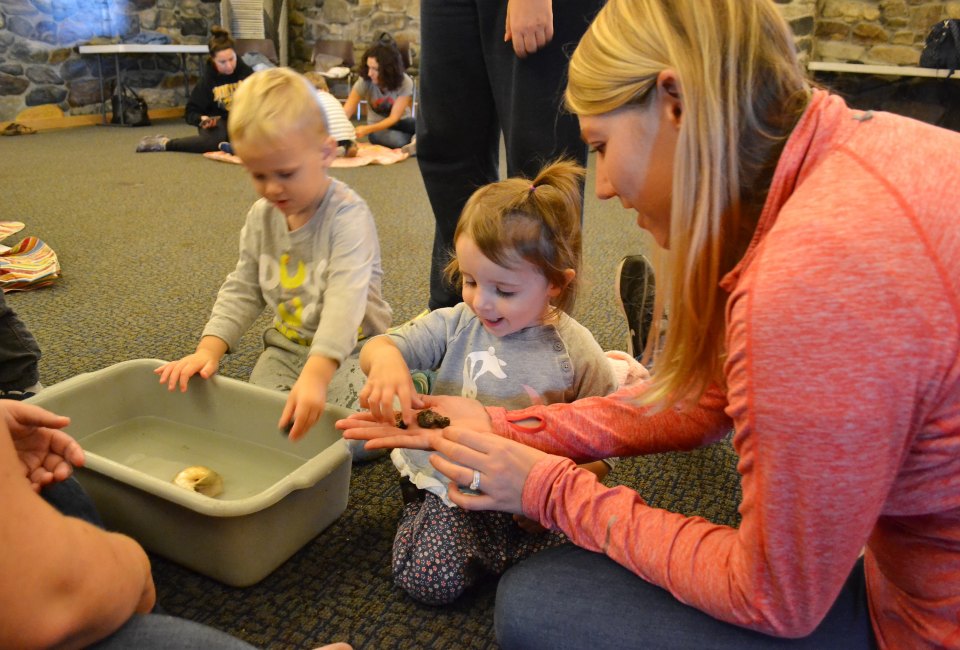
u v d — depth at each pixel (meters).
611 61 0.65
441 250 1.81
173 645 0.64
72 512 0.85
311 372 1.21
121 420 1.41
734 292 0.64
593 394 1.18
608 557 0.83
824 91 0.66
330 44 6.45
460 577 1.05
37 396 1.25
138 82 6.12
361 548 1.20
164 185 3.78
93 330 1.97
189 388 1.39
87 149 4.74
